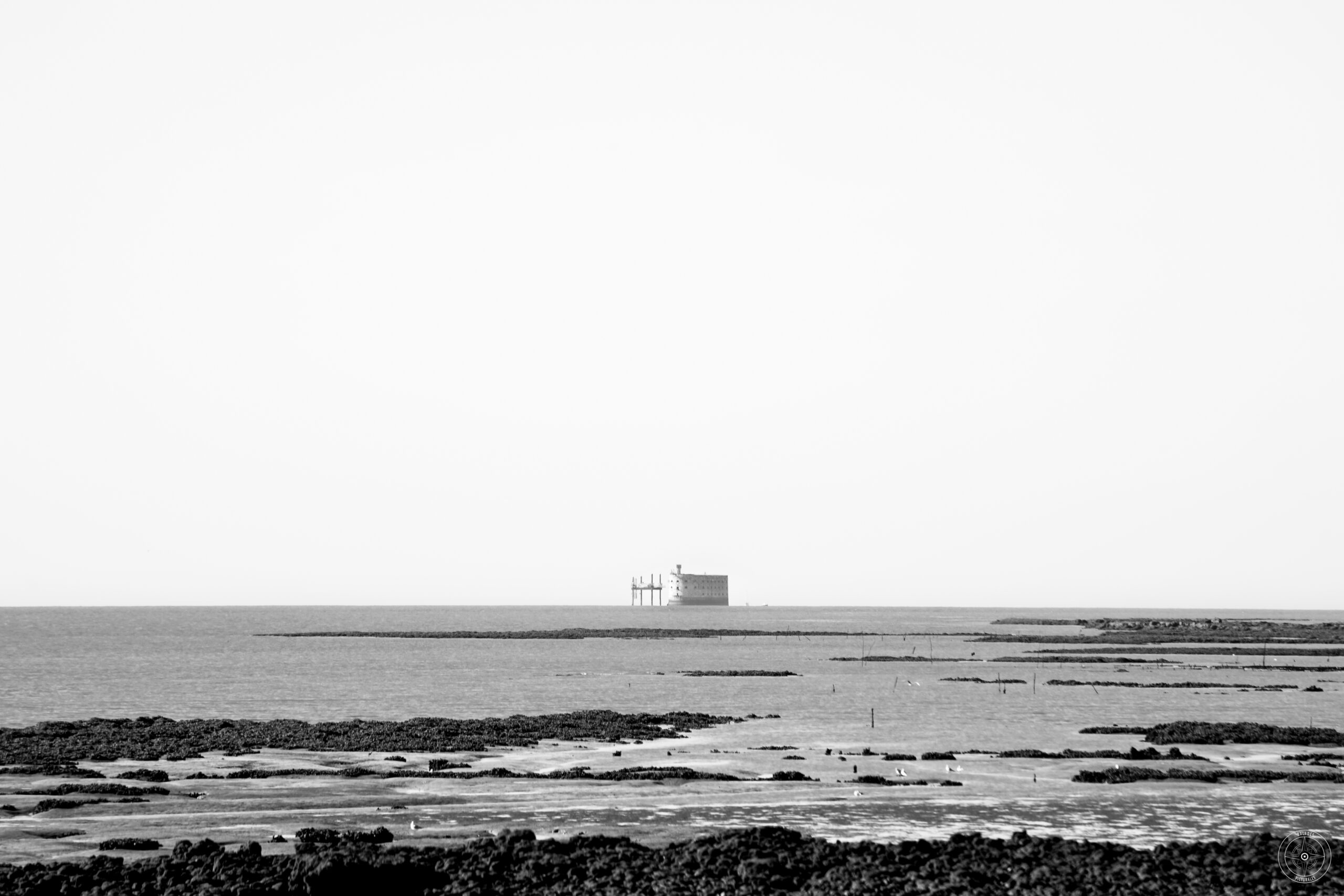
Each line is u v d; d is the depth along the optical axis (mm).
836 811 66312
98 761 81688
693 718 107938
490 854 53469
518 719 104062
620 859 53625
